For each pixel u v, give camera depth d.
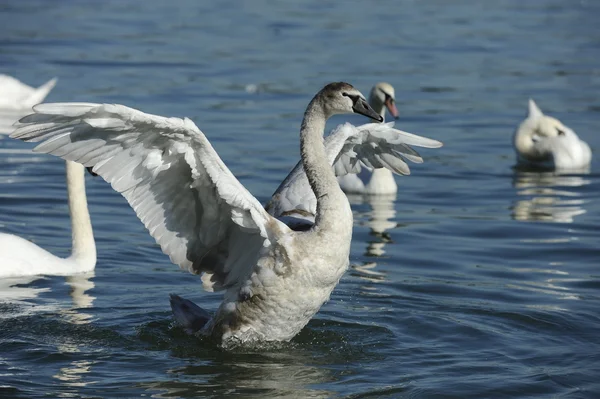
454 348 10.83
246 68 29.17
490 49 33.28
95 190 18.03
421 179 19.84
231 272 10.67
